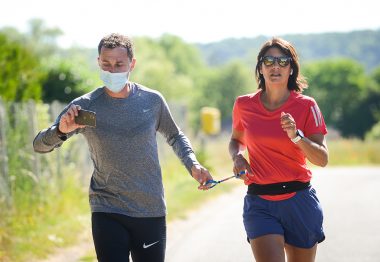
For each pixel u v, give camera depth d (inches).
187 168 260.7
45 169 530.3
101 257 245.8
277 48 270.8
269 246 261.7
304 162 269.4
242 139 288.2
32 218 458.3
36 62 644.7
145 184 248.1
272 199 267.6
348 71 4852.4
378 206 643.5
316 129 266.2
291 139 254.4
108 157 245.8
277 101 270.1
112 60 242.7
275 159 266.4
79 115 234.4
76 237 457.1
